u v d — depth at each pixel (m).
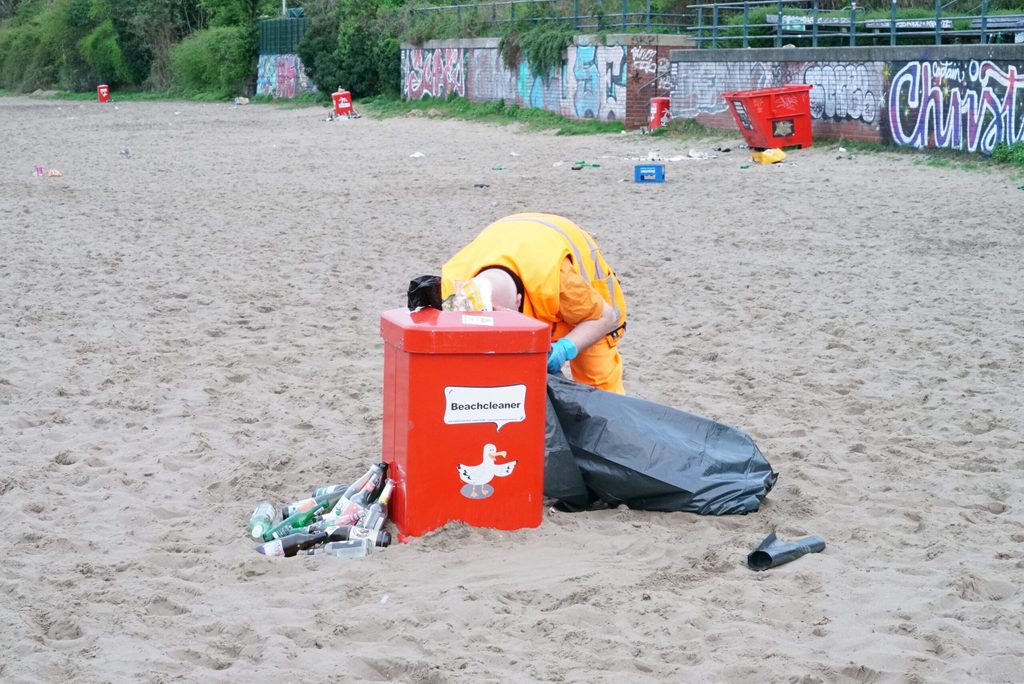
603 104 33.53
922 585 4.92
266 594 4.85
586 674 4.11
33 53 79.25
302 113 47.25
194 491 6.19
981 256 13.64
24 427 7.40
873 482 6.34
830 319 10.56
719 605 4.73
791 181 21.08
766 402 7.96
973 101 22.50
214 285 12.33
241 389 8.30
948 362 8.99
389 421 5.64
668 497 5.87
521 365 5.40
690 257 13.91
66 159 28.03
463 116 39.53
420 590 4.85
